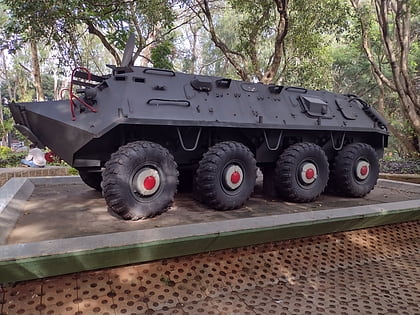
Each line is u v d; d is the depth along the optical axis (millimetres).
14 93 31688
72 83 3039
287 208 3451
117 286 2430
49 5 6609
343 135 4137
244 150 3266
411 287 2943
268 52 15250
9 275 1998
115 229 2592
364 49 11547
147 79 3129
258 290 2705
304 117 3785
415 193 4609
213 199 3129
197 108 3150
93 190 4109
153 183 2820
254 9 9562
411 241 3871
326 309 2537
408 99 10617
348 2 11539
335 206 3660
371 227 3871
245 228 2629
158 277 2578
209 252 2893
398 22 9867
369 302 2674
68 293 2305
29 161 8625
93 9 7676
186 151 3389
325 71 11859
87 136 2789
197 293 2541
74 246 2133
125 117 2758
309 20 9219
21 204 3295
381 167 10172
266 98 3703
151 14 8539
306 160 3658
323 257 3266
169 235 2391
